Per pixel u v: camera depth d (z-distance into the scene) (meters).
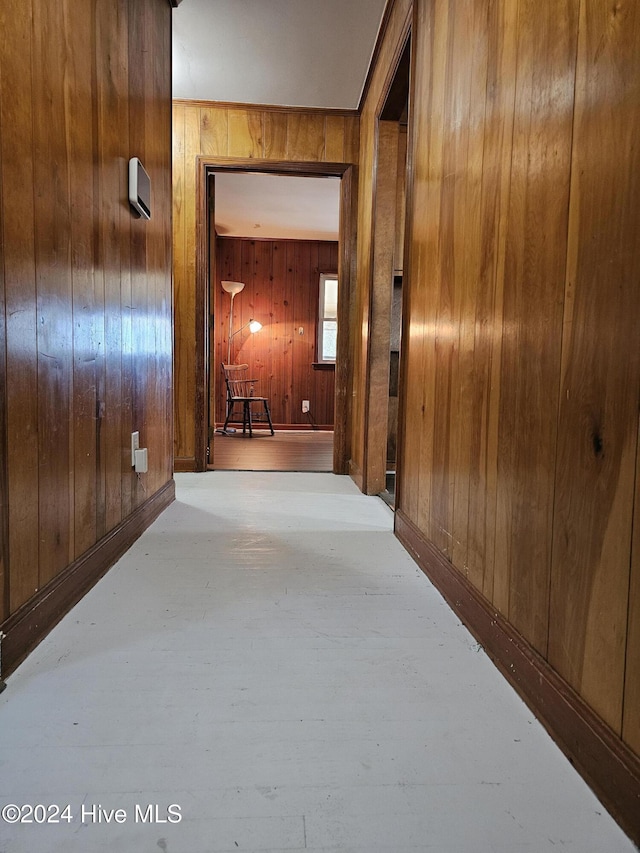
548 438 1.08
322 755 0.96
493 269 1.37
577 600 0.97
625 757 0.82
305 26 2.89
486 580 1.39
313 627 1.47
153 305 2.52
